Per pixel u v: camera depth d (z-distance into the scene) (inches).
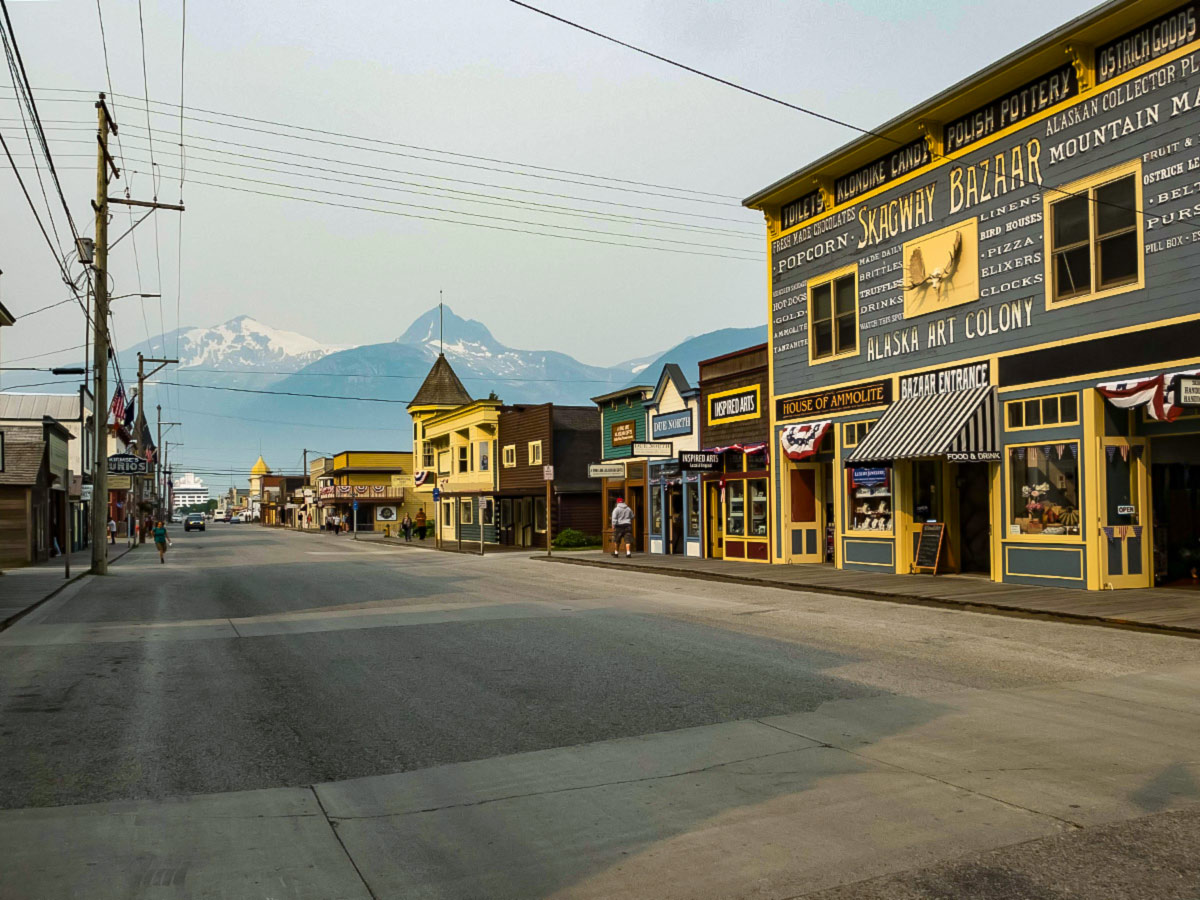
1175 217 573.9
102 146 1147.9
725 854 186.5
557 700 334.3
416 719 310.7
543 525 1706.4
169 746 281.6
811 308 929.5
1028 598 594.6
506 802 223.8
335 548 2016.5
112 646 498.9
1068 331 646.5
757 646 443.2
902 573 803.4
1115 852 182.5
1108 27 608.4
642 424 1298.0
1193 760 245.6
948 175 759.1
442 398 2452.0
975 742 266.4
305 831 205.8
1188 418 606.5
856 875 174.6
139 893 172.1
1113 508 624.4
